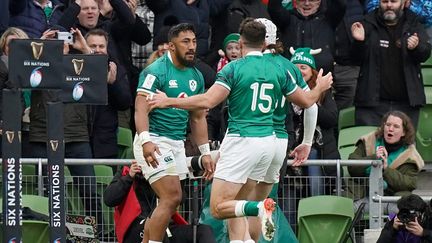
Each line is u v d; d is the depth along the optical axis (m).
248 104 29.38
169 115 30.25
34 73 27.77
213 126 36.56
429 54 38.97
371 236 33.09
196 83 30.48
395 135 35.28
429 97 39.50
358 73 39.75
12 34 35.75
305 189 34.44
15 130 27.84
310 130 30.77
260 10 39.94
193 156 32.75
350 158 35.50
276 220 32.78
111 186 31.08
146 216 31.03
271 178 30.20
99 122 37.12
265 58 29.67
